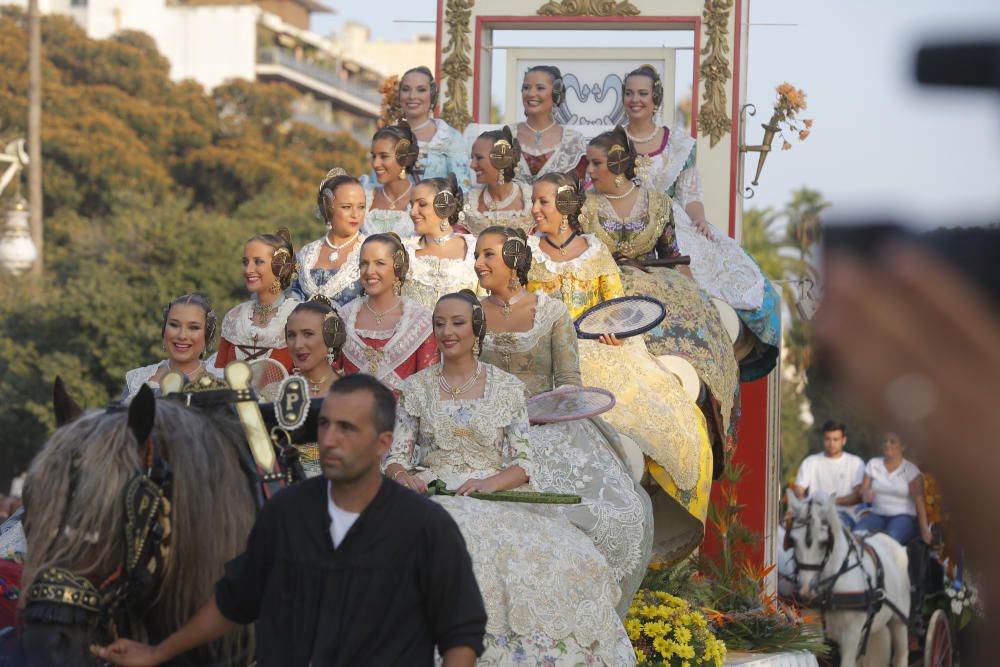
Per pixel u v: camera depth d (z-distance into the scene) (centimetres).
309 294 907
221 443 484
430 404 632
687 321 959
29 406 3869
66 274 4244
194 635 446
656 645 848
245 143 5959
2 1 6325
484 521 568
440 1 1370
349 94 8256
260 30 7756
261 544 447
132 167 5416
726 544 1146
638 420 826
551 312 741
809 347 88
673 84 1333
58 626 413
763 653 1054
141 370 751
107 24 7156
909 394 82
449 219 886
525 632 551
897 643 1588
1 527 697
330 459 432
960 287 81
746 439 1277
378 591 430
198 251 4197
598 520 663
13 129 5331
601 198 978
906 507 1670
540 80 1086
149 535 439
